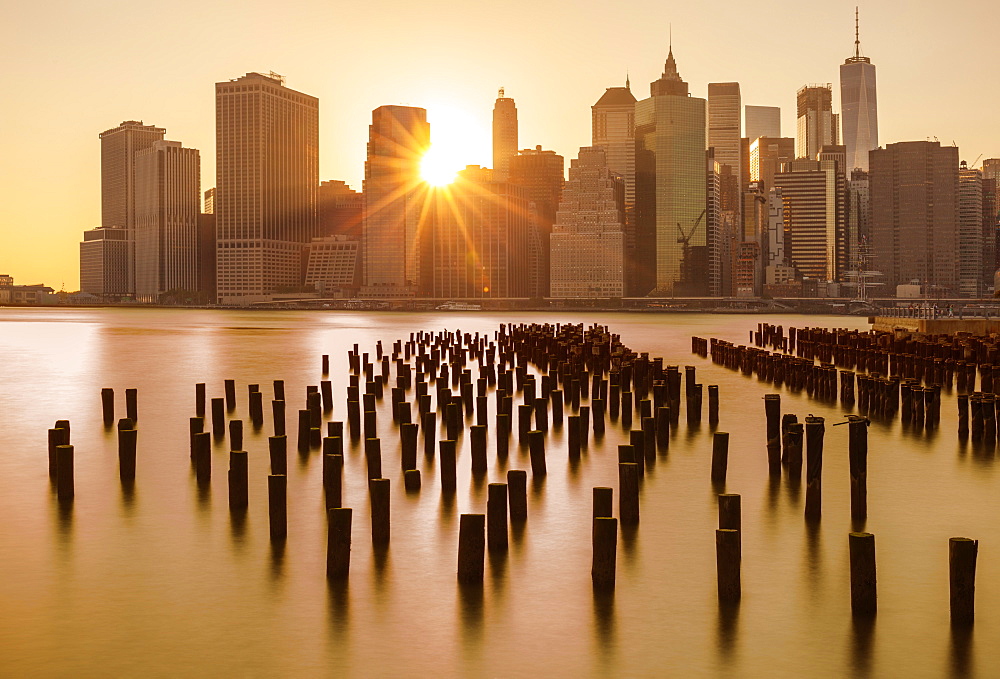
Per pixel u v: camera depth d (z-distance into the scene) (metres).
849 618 13.06
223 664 11.67
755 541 16.80
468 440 27.66
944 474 22.91
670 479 22.06
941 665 11.56
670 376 32.25
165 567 15.39
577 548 16.42
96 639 12.46
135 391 30.92
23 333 108.25
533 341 64.50
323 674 11.39
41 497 20.39
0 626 12.91
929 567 15.33
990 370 38.12
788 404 36.38
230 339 92.25
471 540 14.50
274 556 15.97
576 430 24.95
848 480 22.09
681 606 13.55
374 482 16.59
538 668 11.53
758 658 11.78
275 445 21.12
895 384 32.72
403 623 12.95
